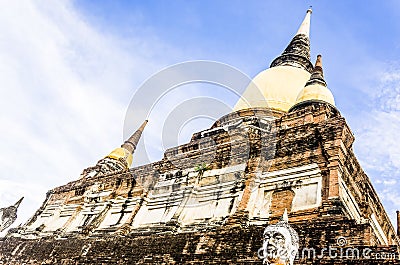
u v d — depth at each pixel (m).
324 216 14.74
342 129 16.94
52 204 27.52
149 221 20.62
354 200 17.48
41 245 22.30
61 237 23.27
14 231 26.39
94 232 22.16
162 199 21.56
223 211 18.05
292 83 30.47
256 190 17.80
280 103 28.36
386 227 21.86
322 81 25.36
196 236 15.87
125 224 21.11
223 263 13.95
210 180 20.25
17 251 23.02
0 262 22.80
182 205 20.12
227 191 18.95
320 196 15.69
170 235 16.91
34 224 26.59
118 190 24.38
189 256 15.16
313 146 17.64
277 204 16.78
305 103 23.70
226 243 14.69
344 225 12.75
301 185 16.73
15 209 27.36
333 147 16.72
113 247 18.48
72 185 27.58
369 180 19.64
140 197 22.58
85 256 19.12
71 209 25.92
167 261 15.70
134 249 17.50
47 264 20.45
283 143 18.72
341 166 16.58
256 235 14.25
